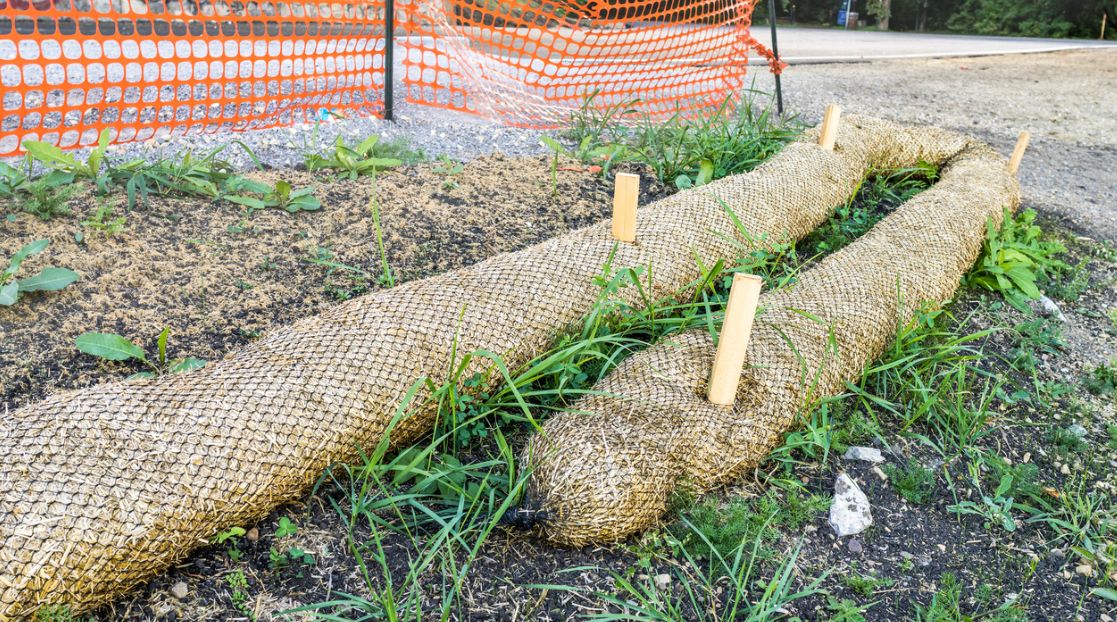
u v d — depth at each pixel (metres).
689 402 2.42
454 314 2.60
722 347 2.35
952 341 3.42
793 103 7.65
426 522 2.20
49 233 3.19
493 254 3.62
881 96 8.56
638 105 6.31
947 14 29.31
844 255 3.59
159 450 1.88
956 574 2.22
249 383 2.15
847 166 4.74
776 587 2.08
